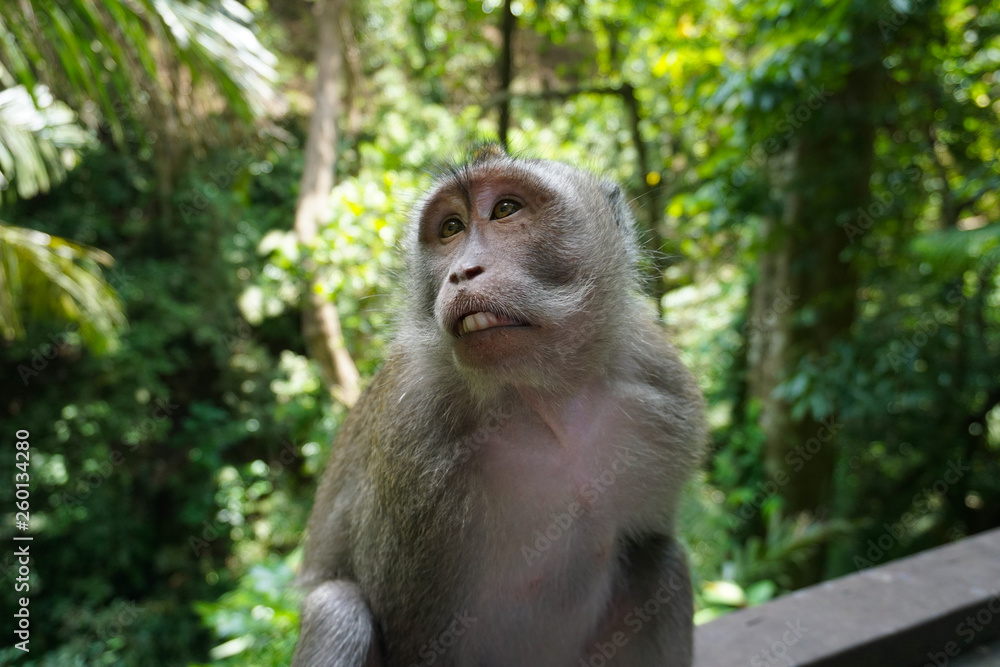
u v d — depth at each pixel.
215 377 2.56
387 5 2.35
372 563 0.42
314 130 1.63
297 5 2.79
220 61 0.84
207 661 2.13
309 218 1.57
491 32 2.42
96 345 1.23
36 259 1.04
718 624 0.52
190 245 2.38
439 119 2.21
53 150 1.04
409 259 0.46
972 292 1.84
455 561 0.39
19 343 2.02
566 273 0.40
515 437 0.40
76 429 2.16
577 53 2.43
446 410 0.40
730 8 1.52
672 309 2.21
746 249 1.62
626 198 0.48
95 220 2.33
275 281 1.72
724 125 1.70
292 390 2.21
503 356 0.37
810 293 1.55
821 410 1.37
